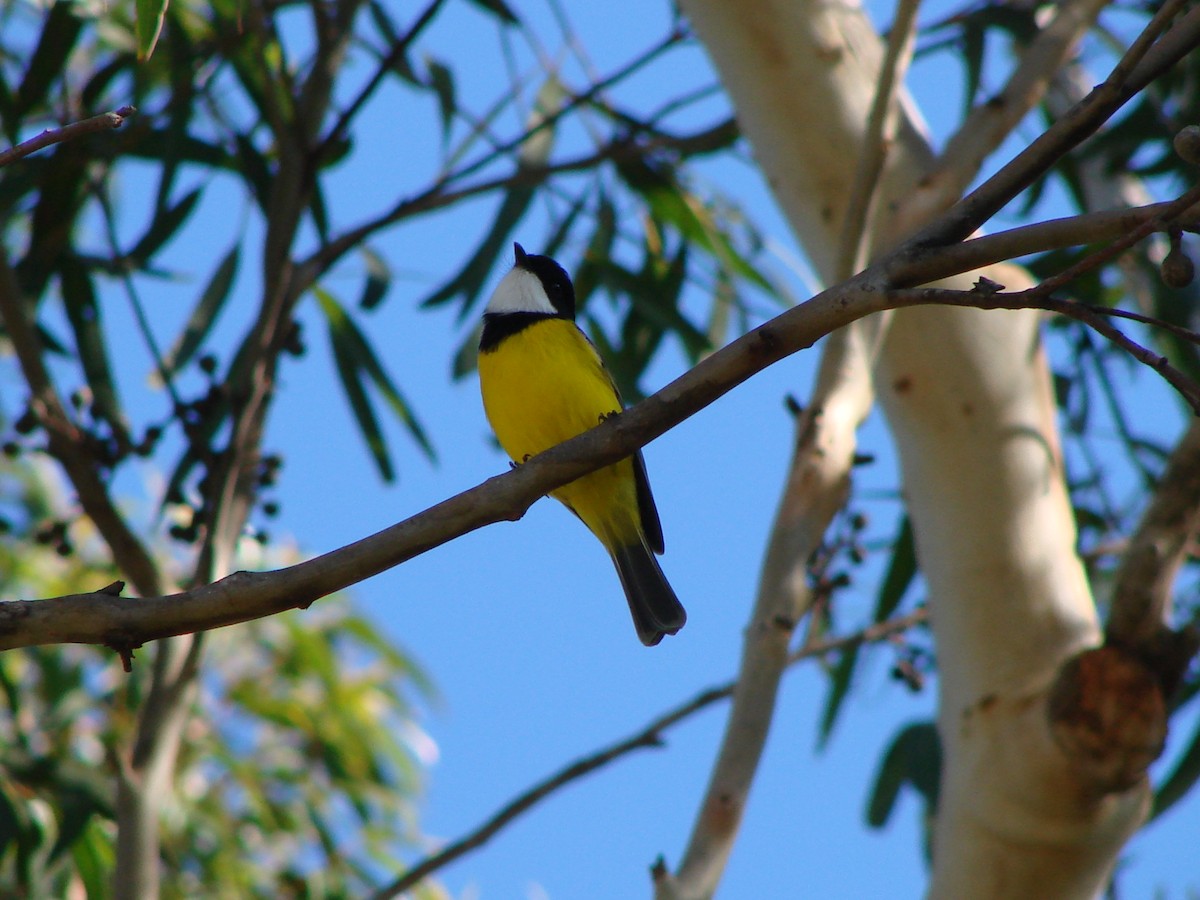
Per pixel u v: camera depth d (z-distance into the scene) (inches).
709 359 213.9
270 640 613.9
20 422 399.2
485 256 504.7
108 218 441.4
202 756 571.5
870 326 319.9
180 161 471.8
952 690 350.3
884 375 366.9
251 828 585.0
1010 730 331.3
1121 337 181.9
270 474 430.6
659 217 540.4
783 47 389.7
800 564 296.7
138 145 481.4
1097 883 328.5
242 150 480.7
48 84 447.8
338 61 474.9
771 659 289.1
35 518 619.8
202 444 404.5
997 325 361.4
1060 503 356.8
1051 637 342.6
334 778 594.2
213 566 386.0
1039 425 359.6
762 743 281.4
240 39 470.0
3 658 554.9
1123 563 328.5
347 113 449.4
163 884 526.6
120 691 548.1
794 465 306.3
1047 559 349.1
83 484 387.5
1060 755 320.2
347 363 520.1
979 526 351.6
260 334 418.6
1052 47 366.6
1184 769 427.8
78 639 208.2
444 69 498.0
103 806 443.2
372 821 590.2
